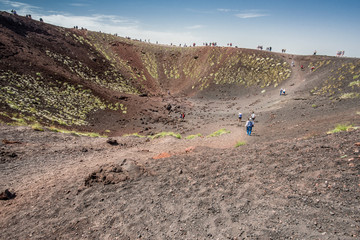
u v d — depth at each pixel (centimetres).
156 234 379
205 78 6712
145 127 3103
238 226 355
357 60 3800
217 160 734
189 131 2734
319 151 595
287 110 2648
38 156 1041
